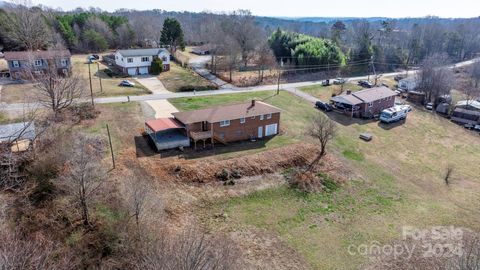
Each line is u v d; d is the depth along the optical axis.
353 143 43.31
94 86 55.38
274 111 41.28
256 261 22.92
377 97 55.22
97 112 42.66
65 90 41.75
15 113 39.59
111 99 49.38
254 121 40.00
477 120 54.56
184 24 153.12
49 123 35.12
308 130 41.69
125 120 41.28
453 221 29.59
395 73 94.56
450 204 32.69
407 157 42.16
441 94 63.53
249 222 26.97
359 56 95.81
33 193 23.98
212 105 50.03
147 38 106.12
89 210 23.25
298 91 63.84
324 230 27.03
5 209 20.41
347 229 27.39
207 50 98.50
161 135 37.28
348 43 124.06
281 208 29.27
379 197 32.59
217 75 72.81
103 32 95.06
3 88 51.00
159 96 53.47
